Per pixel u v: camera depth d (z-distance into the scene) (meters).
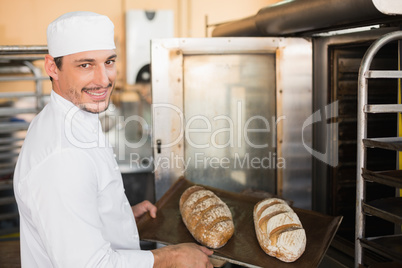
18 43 5.06
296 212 1.70
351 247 1.97
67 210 1.04
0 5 4.96
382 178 1.32
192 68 2.28
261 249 1.52
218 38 2.25
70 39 1.08
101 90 1.15
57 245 1.04
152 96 2.23
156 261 1.19
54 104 1.18
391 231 2.47
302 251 1.43
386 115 2.44
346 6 1.74
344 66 2.32
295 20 2.14
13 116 4.28
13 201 3.39
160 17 5.12
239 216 1.77
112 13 5.21
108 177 1.21
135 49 5.12
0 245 2.29
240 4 5.46
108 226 1.25
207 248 1.50
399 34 1.36
